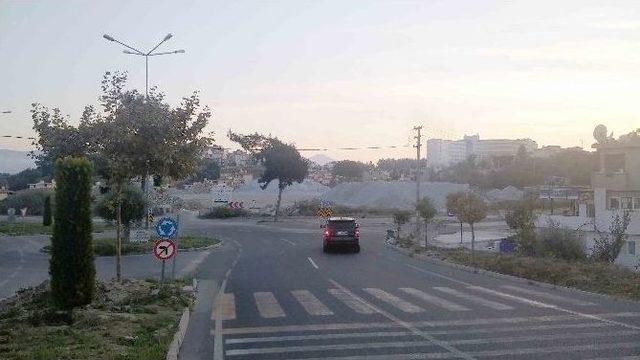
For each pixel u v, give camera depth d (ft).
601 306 53.31
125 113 64.90
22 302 56.18
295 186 465.06
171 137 66.49
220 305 57.47
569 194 217.97
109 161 63.77
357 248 124.98
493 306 53.83
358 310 52.37
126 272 88.63
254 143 249.55
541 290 65.57
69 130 64.80
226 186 474.08
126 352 34.78
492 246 140.15
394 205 291.79
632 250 110.83
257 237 169.27
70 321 44.39
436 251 116.26
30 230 180.14
